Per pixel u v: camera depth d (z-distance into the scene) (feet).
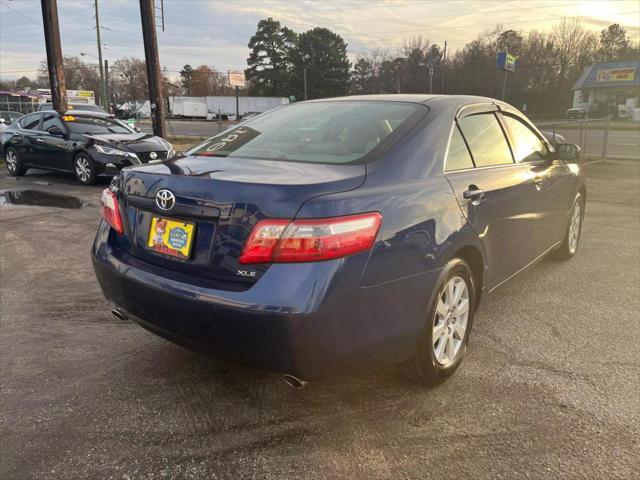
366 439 8.14
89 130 36.91
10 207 27.04
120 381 9.93
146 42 50.62
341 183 7.78
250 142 10.32
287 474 7.39
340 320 7.25
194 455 7.80
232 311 7.24
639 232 21.59
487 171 10.85
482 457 7.70
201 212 7.76
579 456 7.71
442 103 10.59
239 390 9.59
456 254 9.59
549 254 16.34
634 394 9.36
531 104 244.63
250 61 294.25
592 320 12.66
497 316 12.91
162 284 8.11
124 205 9.23
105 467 7.54
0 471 7.46
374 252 7.54
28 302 13.94
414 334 8.43
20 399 9.29
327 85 288.51
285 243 7.10
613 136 86.07
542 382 9.78
